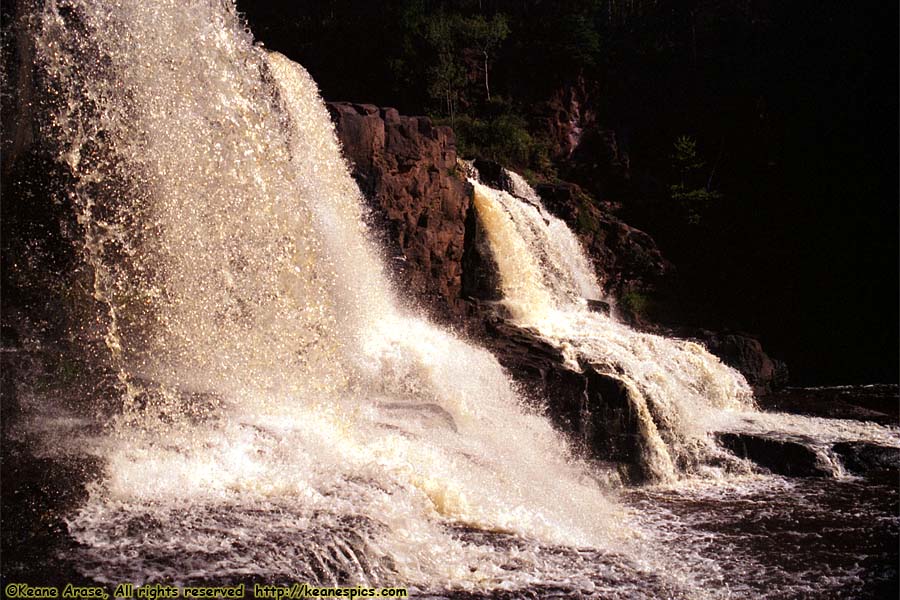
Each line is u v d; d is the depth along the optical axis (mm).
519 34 29625
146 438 7438
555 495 9430
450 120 26016
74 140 9297
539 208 21344
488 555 6992
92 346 9156
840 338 24391
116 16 9672
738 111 29312
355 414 9523
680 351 16188
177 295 9859
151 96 9938
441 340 13078
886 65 27672
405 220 15484
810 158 27719
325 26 29641
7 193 9023
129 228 9641
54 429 7395
